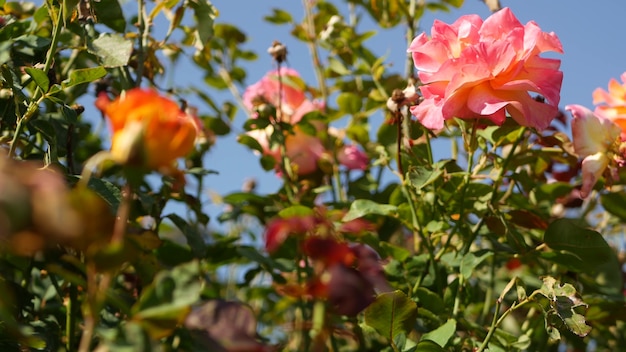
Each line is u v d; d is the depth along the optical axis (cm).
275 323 116
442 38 89
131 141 62
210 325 65
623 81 98
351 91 125
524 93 87
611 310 96
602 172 92
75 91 106
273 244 77
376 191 116
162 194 99
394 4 117
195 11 101
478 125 93
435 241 101
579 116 92
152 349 62
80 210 62
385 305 79
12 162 60
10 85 84
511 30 89
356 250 74
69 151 89
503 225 94
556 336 82
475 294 111
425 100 89
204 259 104
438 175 90
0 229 57
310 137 117
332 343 97
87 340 63
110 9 96
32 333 76
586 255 90
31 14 106
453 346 91
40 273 94
